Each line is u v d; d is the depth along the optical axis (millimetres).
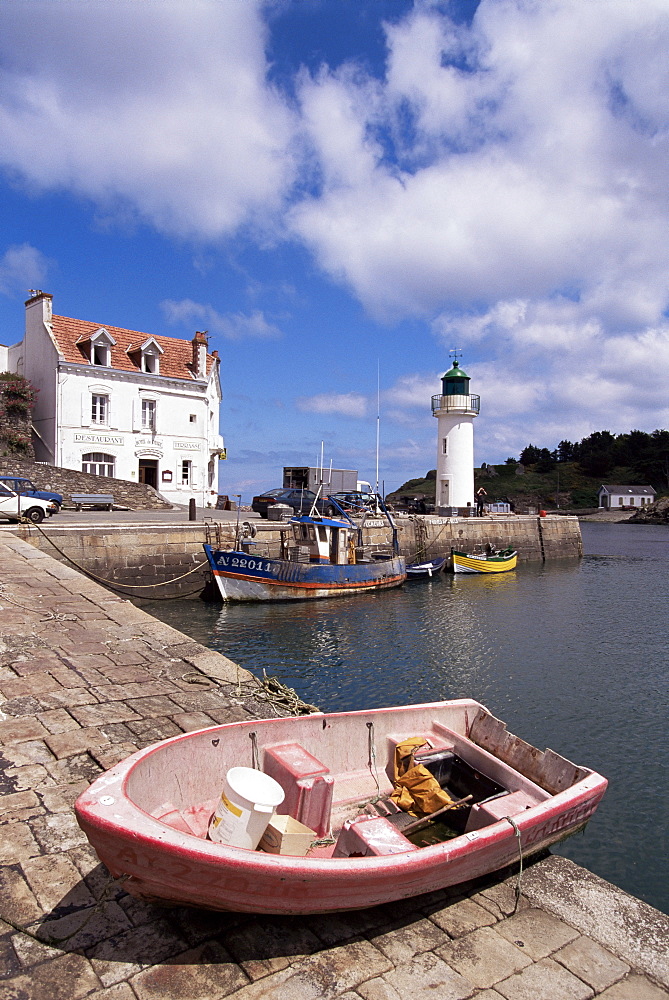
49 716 6875
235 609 20547
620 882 6902
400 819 5621
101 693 7605
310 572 22328
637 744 10438
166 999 3482
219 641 16609
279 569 21562
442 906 4535
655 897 6645
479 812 5293
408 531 33281
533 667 14812
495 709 11953
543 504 112125
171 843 3562
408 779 5855
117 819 3646
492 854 4574
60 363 33188
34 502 21859
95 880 4348
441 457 42469
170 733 6668
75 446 33750
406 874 4078
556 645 17016
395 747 6289
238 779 4496
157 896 3902
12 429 32844
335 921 4266
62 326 35156
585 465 125875
